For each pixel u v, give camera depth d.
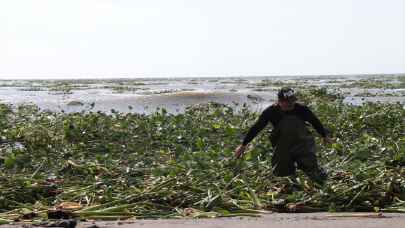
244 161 9.68
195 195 7.98
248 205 7.66
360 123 15.09
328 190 7.79
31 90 55.19
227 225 5.91
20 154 11.09
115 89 55.69
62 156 11.48
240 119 15.99
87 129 13.62
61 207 7.55
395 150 10.98
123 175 9.62
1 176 9.12
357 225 5.72
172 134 13.47
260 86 60.72
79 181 9.35
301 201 7.59
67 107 29.78
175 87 61.88
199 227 5.83
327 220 6.11
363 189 7.76
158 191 8.05
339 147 11.15
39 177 9.52
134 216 7.11
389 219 6.08
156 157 11.34
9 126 15.70
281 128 8.86
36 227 6.08
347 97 36.56
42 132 13.05
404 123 15.59
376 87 52.38
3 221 6.60
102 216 7.08
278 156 8.91
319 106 18.61
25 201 8.30
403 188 8.02
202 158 9.89
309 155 8.74
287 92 8.81
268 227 5.74
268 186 8.55
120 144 12.79
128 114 16.36
